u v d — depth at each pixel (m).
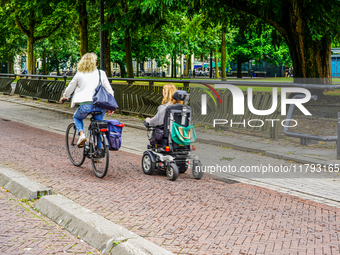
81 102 6.33
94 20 27.55
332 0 13.23
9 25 28.44
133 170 6.88
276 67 56.56
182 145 6.41
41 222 4.38
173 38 34.72
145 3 12.09
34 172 6.55
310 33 15.20
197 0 12.70
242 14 18.45
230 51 41.69
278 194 5.46
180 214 4.64
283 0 13.52
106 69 23.14
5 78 22.34
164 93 6.41
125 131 11.17
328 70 16.50
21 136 10.06
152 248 3.48
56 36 31.12
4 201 5.05
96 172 6.37
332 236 4.02
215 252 3.62
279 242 3.86
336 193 5.52
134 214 4.63
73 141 7.14
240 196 5.36
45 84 18.47
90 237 3.88
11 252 3.59
